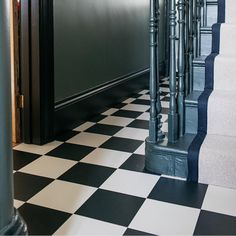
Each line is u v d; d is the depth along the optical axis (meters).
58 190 2.02
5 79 1.23
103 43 3.62
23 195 1.95
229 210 1.82
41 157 2.48
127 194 1.98
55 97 2.90
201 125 2.32
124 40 4.10
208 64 2.45
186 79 2.39
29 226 1.67
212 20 3.16
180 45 2.26
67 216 1.76
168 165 2.20
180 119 2.31
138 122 3.29
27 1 2.58
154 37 2.18
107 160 2.44
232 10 2.85
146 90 4.61
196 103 2.29
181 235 1.62
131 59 4.33
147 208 1.84
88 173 2.23
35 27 2.60
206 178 2.10
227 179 2.05
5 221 1.28
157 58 2.22
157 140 2.29
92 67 3.45
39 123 2.69
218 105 2.24
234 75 2.41
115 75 3.96
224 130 2.27
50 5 2.66
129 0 4.12
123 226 1.69
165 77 5.32
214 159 2.05
